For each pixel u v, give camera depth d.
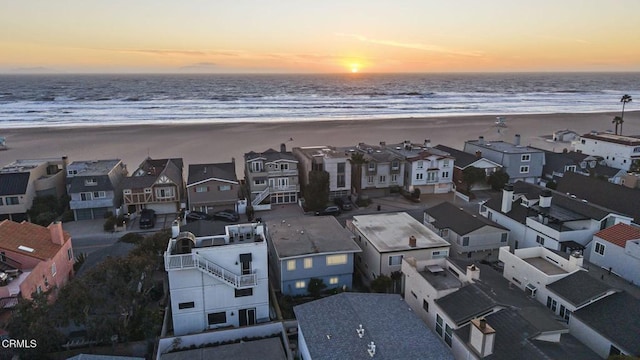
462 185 66.00
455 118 143.12
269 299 35.41
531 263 33.38
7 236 33.94
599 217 40.41
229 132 111.69
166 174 56.22
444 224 44.66
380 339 23.81
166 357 25.03
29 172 55.25
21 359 24.92
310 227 42.34
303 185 64.19
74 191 53.75
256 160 59.97
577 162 70.12
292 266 35.81
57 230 36.28
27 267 32.84
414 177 64.50
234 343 28.69
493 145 75.62
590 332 25.98
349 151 69.44
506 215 46.16
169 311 32.94
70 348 28.16
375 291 35.09
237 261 30.69
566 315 28.03
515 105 196.50
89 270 30.17
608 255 35.78
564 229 39.94
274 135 108.56
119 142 98.50
